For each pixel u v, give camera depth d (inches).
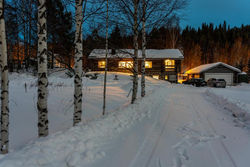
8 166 73.7
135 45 281.9
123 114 196.7
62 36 206.7
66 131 126.3
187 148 116.0
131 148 114.6
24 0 164.2
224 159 101.1
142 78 340.2
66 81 518.3
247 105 250.4
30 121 183.2
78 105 158.6
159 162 96.9
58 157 92.0
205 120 190.1
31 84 358.9
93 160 95.7
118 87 525.0
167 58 927.7
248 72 1327.5
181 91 543.8
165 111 236.8
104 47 248.5
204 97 399.2
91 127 141.2
